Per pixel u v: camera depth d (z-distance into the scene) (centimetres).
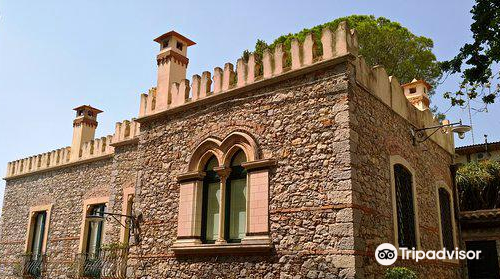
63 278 1827
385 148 1141
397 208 1150
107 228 1698
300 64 1103
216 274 1113
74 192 1953
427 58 2552
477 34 829
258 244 1034
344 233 930
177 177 1268
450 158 1688
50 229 1991
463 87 920
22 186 2242
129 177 1692
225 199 1162
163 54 1463
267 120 1126
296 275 977
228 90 1223
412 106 1387
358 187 971
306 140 1044
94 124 2155
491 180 1733
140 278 1275
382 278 997
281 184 1053
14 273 2056
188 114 1316
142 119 1425
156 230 1284
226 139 1185
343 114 1001
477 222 1585
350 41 1056
